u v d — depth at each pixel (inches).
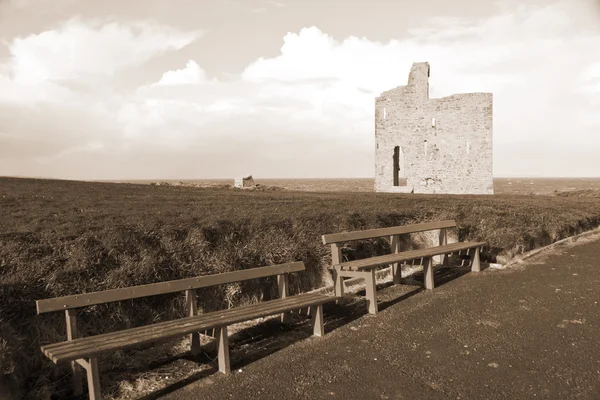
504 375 183.5
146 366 198.4
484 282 346.3
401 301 297.1
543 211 642.2
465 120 1397.6
